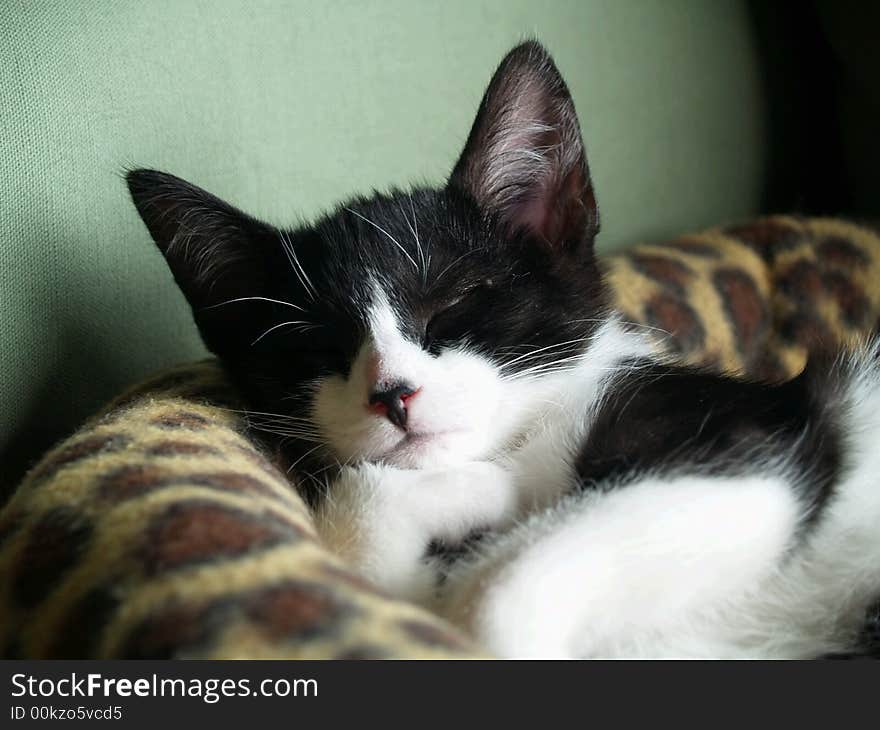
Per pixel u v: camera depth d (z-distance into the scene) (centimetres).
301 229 31
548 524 25
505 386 28
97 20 32
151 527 20
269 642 17
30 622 20
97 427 25
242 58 36
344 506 27
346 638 17
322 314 29
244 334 31
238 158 36
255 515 20
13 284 30
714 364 35
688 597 25
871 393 29
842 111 50
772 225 46
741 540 25
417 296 29
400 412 27
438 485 27
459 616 23
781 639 26
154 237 30
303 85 37
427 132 41
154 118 34
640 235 47
